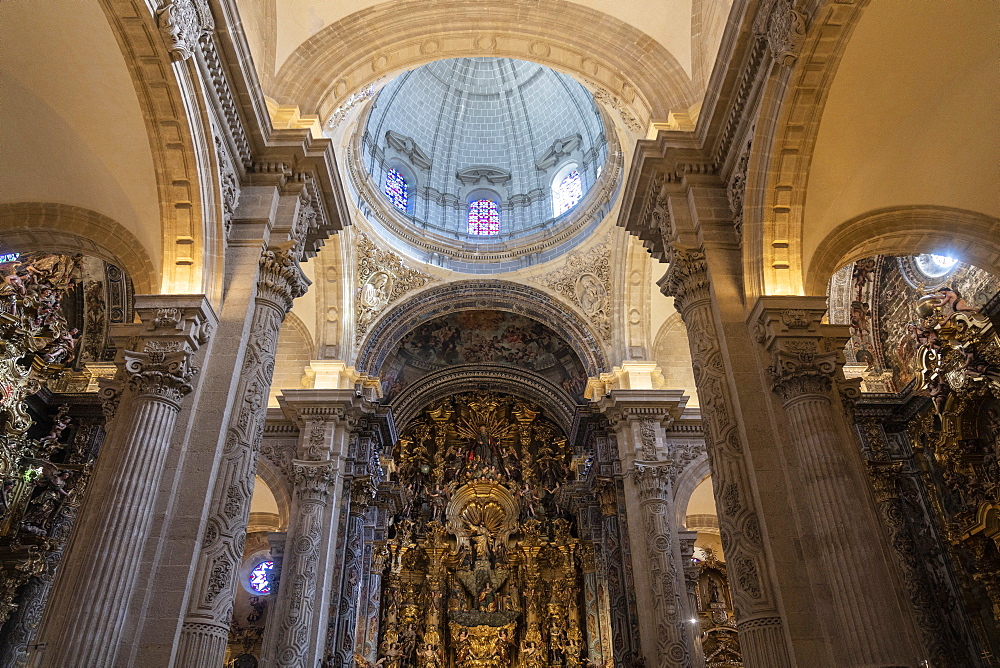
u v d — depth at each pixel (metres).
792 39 8.90
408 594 25.36
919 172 11.07
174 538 8.55
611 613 18.80
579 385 26.09
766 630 8.43
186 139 9.67
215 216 10.34
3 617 13.93
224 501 9.16
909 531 16.17
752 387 9.80
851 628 7.73
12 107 9.75
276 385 20.92
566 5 13.29
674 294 11.70
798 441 9.02
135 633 7.87
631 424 19.16
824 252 11.23
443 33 13.52
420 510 27.36
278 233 11.20
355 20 13.07
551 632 24.67
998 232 11.57
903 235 11.82
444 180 26.23
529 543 26.39
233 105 10.73
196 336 9.58
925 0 8.71
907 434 17.12
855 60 9.30
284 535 18.70
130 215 10.47
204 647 8.27
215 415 9.42
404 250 22.70
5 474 14.07
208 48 9.77
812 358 9.39
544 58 14.04
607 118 20.81
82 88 9.35
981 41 9.45
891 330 18.08
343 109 13.62
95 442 17.02
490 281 22.97
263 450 19.81
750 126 10.59
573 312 22.41
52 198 10.85
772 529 8.77
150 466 8.56
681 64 12.95
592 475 22.19
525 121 26.59
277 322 10.86
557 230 23.30
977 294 14.95
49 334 14.83
